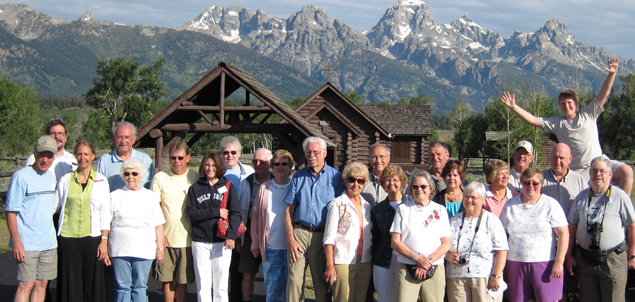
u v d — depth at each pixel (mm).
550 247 5699
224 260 6238
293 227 6043
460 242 5633
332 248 5766
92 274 5922
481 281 5555
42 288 5848
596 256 5723
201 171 6266
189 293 7348
